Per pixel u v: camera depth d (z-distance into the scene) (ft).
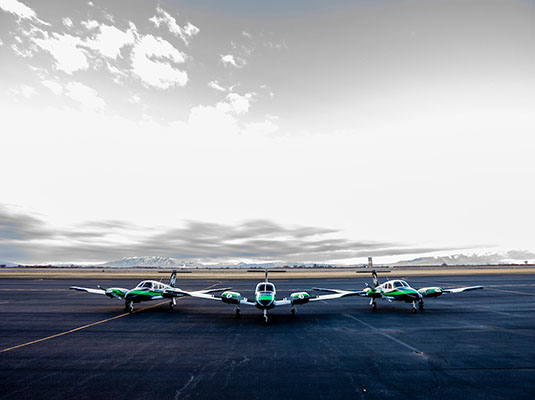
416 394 24.43
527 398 23.65
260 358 34.19
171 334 46.98
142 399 23.79
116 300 92.68
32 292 115.44
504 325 52.13
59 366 31.81
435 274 240.94
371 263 493.36
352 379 27.68
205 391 25.20
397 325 52.95
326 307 77.25
